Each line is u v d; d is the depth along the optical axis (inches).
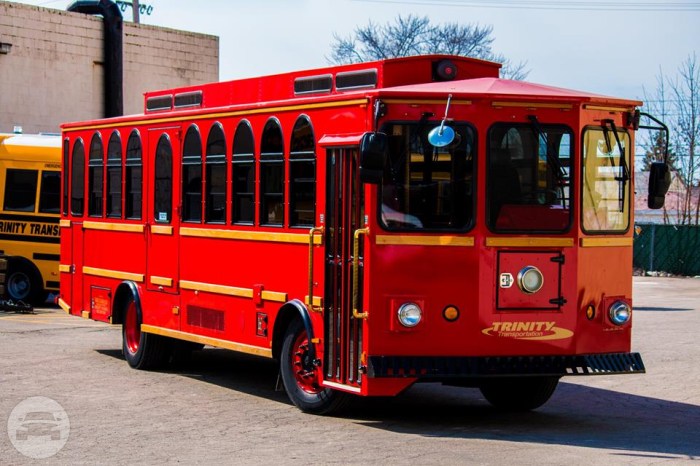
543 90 423.5
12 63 1225.4
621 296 428.5
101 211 616.4
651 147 1863.9
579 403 493.0
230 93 519.2
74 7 1315.2
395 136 402.6
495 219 405.7
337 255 422.9
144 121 572.1
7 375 545.3
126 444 384.2
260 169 476.7
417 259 401.7
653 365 621.9
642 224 1672.0
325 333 427.2
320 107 435.8
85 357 616.7
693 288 1348.4
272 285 467.2
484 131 406.0
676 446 384.5
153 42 1389.0
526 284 405.7
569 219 412.2
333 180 426.3
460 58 448.1
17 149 913.5
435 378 403.5
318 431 409.7
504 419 445.1
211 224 513.0
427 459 358.3
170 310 548.1
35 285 919.0
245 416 441.7
